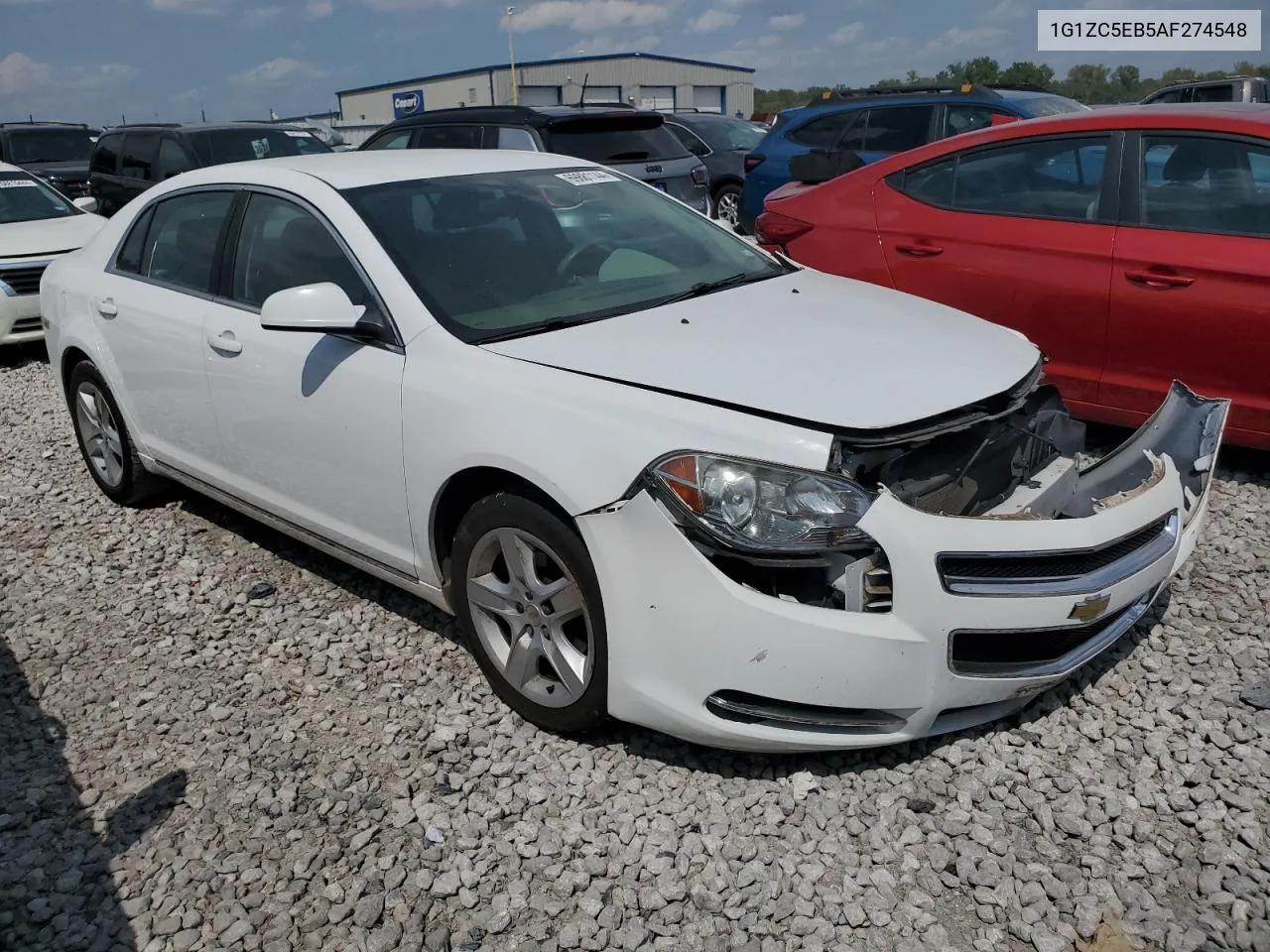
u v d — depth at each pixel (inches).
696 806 112.9
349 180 150.6
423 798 117.0
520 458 115.4
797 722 109.0
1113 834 106.0
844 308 139.9
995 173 203.3
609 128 381.7
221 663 148.4
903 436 107.7
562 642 121.2
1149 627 141.8
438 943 97.7
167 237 178.7
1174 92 612.4
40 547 191.6
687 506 105.1
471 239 144.7
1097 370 191.8
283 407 147.7
